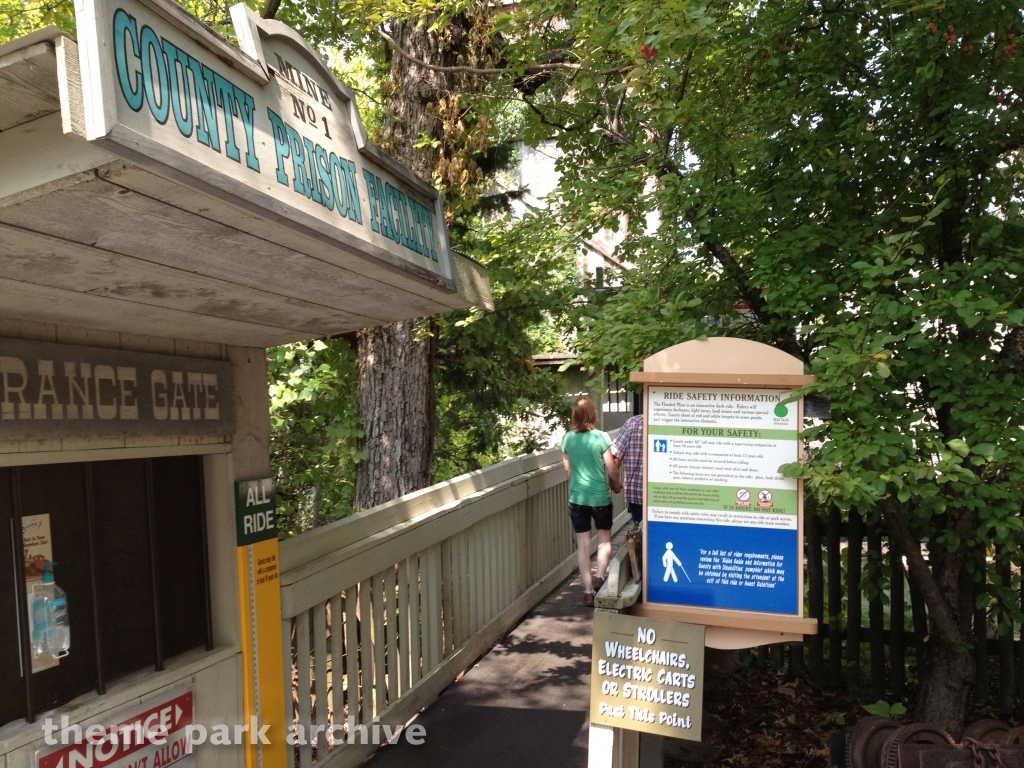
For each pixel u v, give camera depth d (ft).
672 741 14.16
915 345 11.08
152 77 5.05
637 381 10.72
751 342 10.55
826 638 19.45
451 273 10.09
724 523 10.50
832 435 11.00
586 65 17.84
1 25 22.90
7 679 7.97
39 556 8.35
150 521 9.78
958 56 12.41
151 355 9.34
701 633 9.87
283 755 11.35
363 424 21.04
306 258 7.54
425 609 16.24
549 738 14.29
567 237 17.42
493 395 30.14
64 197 5.25
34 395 7.77
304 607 12.01
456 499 18.06
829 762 12.28
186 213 5.85
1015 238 13.08
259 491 11.17
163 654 9.89
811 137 13.73
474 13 21.34
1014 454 11.05
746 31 14.61
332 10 24.68
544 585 24.21
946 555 14.51
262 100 6.40
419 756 13.62
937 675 14.25
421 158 21.01
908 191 13.43
